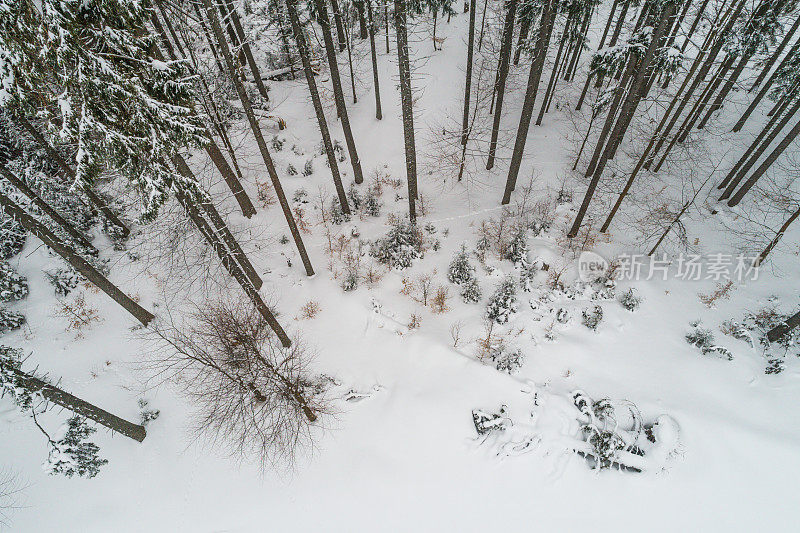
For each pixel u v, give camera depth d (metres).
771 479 11.32
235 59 10.45
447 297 15.23
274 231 17.83
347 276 15.82
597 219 18.08
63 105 7.48
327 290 15.54
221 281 15.41
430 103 23.73
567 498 11.47
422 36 28.06
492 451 11.89
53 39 6.80
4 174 12.63
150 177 8.97
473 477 11.73
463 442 12.09
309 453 12.30
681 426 12.03
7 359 9.55
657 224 16.34
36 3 6.93
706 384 12.86
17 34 6.91
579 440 12.02
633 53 13.43
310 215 18.67
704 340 13.69
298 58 25.48
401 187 20.22
